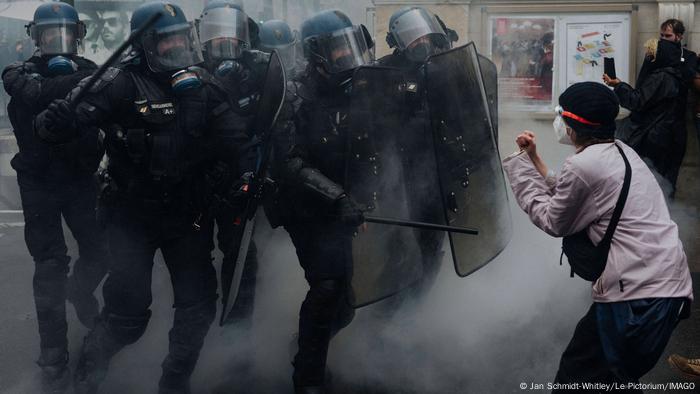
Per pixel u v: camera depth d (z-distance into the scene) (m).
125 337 3.39
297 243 3.49
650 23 6.50
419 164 3.70
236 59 3.48
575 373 2.83
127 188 3.27
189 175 3.29
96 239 4.04
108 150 3.26
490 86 4.15
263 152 3.33
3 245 6.54
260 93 3.43
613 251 2.70
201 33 3.52
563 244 2.85
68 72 3.63
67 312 4.78
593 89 2.79
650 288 2.65
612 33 6.48
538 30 6.54
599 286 2.73
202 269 3.40
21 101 3.64
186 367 3.38
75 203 3.93
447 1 6.57
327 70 3.39
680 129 6.05
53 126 3.08
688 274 2.73
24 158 3.68
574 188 2.72
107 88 3.13
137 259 3.33
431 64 3.61
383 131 3.52
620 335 2.67
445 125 3.65
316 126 3.43
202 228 3.37
